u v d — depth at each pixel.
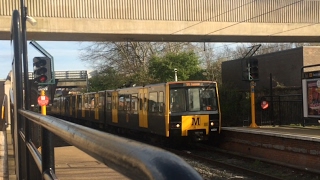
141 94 20.83
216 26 23.00
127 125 22.97
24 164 4.83
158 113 18.64
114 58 41.47
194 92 18.34
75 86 64.19
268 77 30.38
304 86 17.80
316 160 12.88
